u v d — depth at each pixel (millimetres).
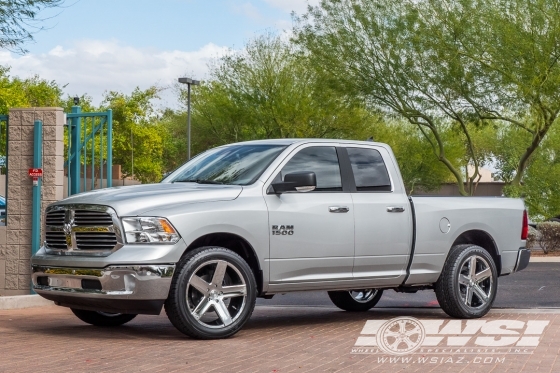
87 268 8117
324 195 9234
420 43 32344
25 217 12703
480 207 10562
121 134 57375
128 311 8148
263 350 7684
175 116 59625
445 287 10156
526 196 33750
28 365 6734
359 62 35000
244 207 8562
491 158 69812
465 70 32125
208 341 8211
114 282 7973
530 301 12828
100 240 8219
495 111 32969
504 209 10836
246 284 8461
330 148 9539
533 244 26234
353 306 11320
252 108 47844
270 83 47281
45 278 8641
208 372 6496
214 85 50531
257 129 49906
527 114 33250
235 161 9297
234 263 8391
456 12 32094
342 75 35812
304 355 7430
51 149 12648
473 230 10531
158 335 8688
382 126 51406
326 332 9078
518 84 29578
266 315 11070
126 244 8055
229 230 8438
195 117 55906
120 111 56625
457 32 31656
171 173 9711
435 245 10055
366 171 9711
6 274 12719
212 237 8555
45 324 9812
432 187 58219
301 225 8945
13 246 12711
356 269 9445
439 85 33062
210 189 8617
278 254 8789
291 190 8828
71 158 12969
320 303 12719
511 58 30031
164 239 8055
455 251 10289
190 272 8141
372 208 9531
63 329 9273
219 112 49969
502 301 12836
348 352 7641
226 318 8359
